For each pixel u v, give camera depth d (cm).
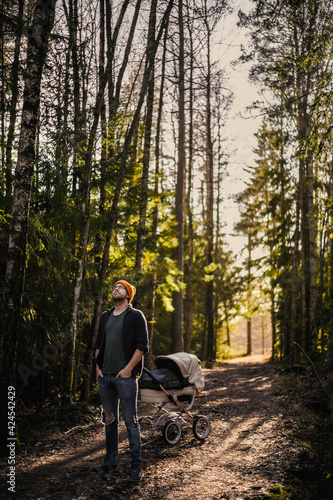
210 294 2458
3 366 495
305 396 843
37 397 742
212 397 941
